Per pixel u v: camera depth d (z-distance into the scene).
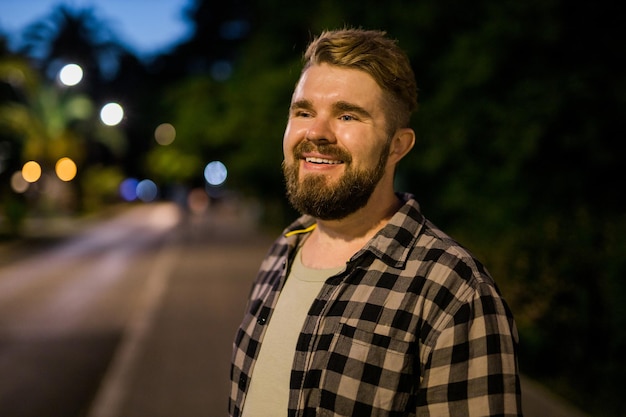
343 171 1.39
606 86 7.16
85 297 10.59
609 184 7.72
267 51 20.75
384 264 1.33
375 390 1.22
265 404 1.39
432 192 12.40
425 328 1.23
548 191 7.86
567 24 7.43
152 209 50.59
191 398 5.17
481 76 8.27
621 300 4.58
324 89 1.41
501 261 6.05
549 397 4.72
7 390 5.59
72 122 35.31
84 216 36.91
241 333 1.57
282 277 1.52
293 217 26.11
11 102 28.78
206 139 25.50
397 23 11.05
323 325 1.32
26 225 27.98
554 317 5.32
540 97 7.34
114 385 5.50
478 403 1.17
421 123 10.26
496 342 1.19
